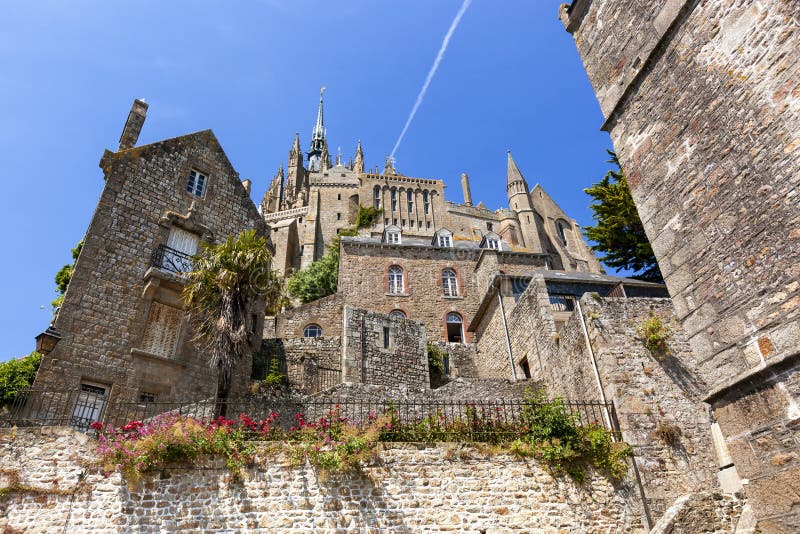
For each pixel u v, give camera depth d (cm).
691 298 739
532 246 5912
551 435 1166
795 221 612
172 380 1625
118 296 1625
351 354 1997
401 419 1260
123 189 1767
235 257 1531
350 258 3142
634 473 1176
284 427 1509
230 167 2116
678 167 780
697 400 1309
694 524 850
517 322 2184
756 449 624
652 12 845
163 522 975
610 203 2600
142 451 1023
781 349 609
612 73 923
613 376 1335
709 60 744
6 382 1391
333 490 1034
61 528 951
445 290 3134
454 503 1055
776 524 591
